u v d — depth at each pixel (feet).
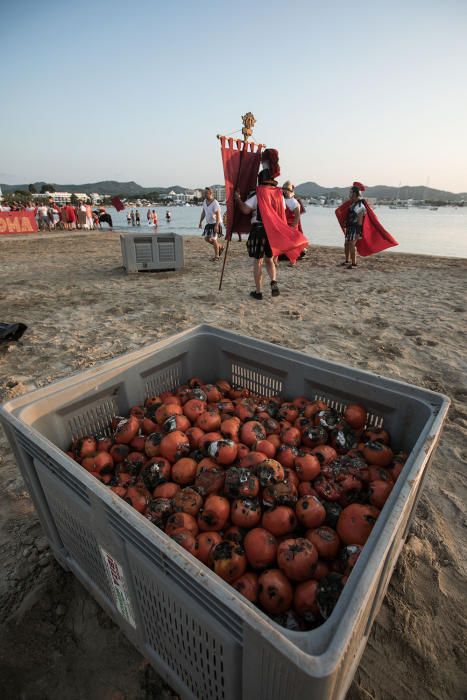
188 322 19.49
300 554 4.92
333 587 4.41
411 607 6.27
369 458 6.75
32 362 15.02
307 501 5.93
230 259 41.01
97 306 22.62
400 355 15.58
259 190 17.98
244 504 5.89
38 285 28.48
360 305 22.75
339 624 3.06
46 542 7.43
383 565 4.20
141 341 17.04
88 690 5.37
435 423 5.59
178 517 5.73
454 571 6.84
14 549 7.30
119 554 4.58
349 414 7.50
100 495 4.36
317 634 3.06
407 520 5.68
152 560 4.03
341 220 34.81
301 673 2.73
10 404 6.31
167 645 4.75
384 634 5.92
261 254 21.59
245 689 3.66
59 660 5.67
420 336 17.61
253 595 4.89
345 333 18.07
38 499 6.15
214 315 20.66
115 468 7.50
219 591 3.33
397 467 6.53
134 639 5.63
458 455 9.64
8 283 29.30
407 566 6.88
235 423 7.81
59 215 85.76
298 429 7.84
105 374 7.75
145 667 5.59
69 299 24.35
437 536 7.50
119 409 8.37
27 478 6.07
